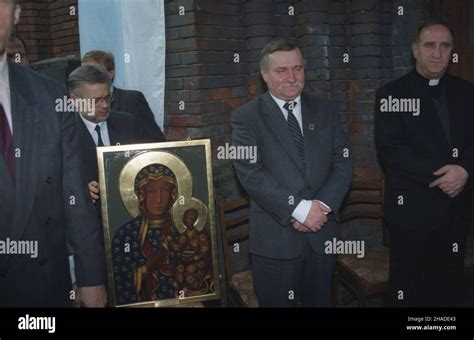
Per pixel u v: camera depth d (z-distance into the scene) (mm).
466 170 2379
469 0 3324
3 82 1649
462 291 3006
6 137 1646
